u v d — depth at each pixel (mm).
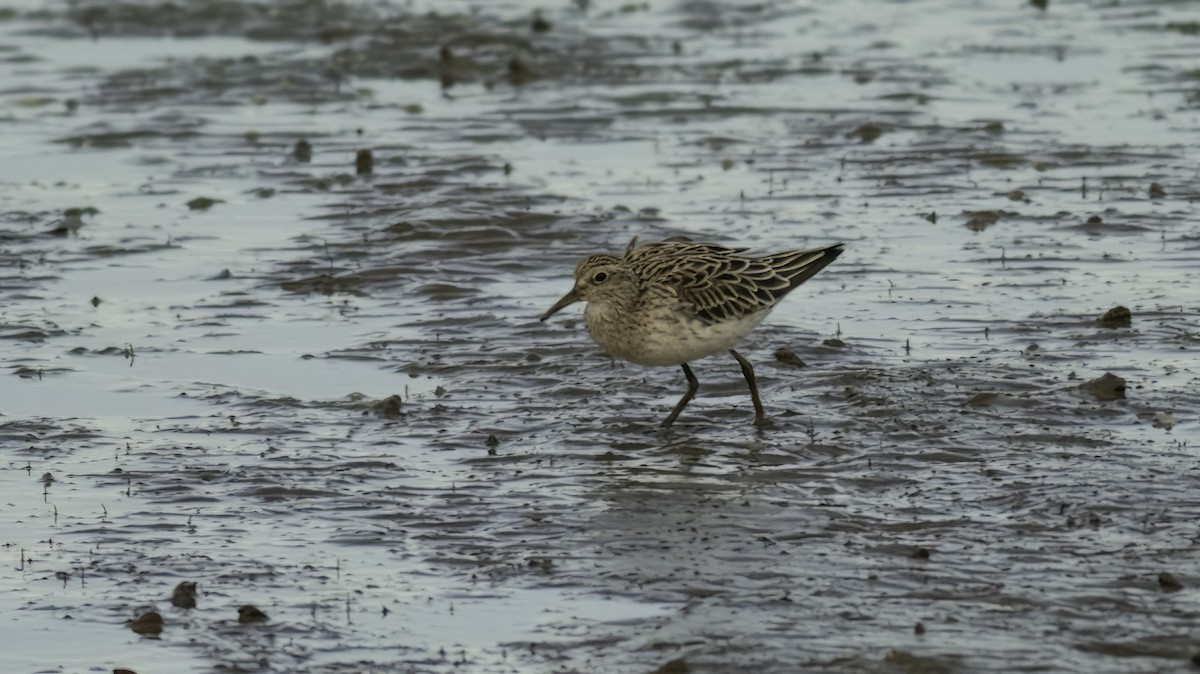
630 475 12820
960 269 18953
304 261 19812
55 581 11039
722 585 10602
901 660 9336
